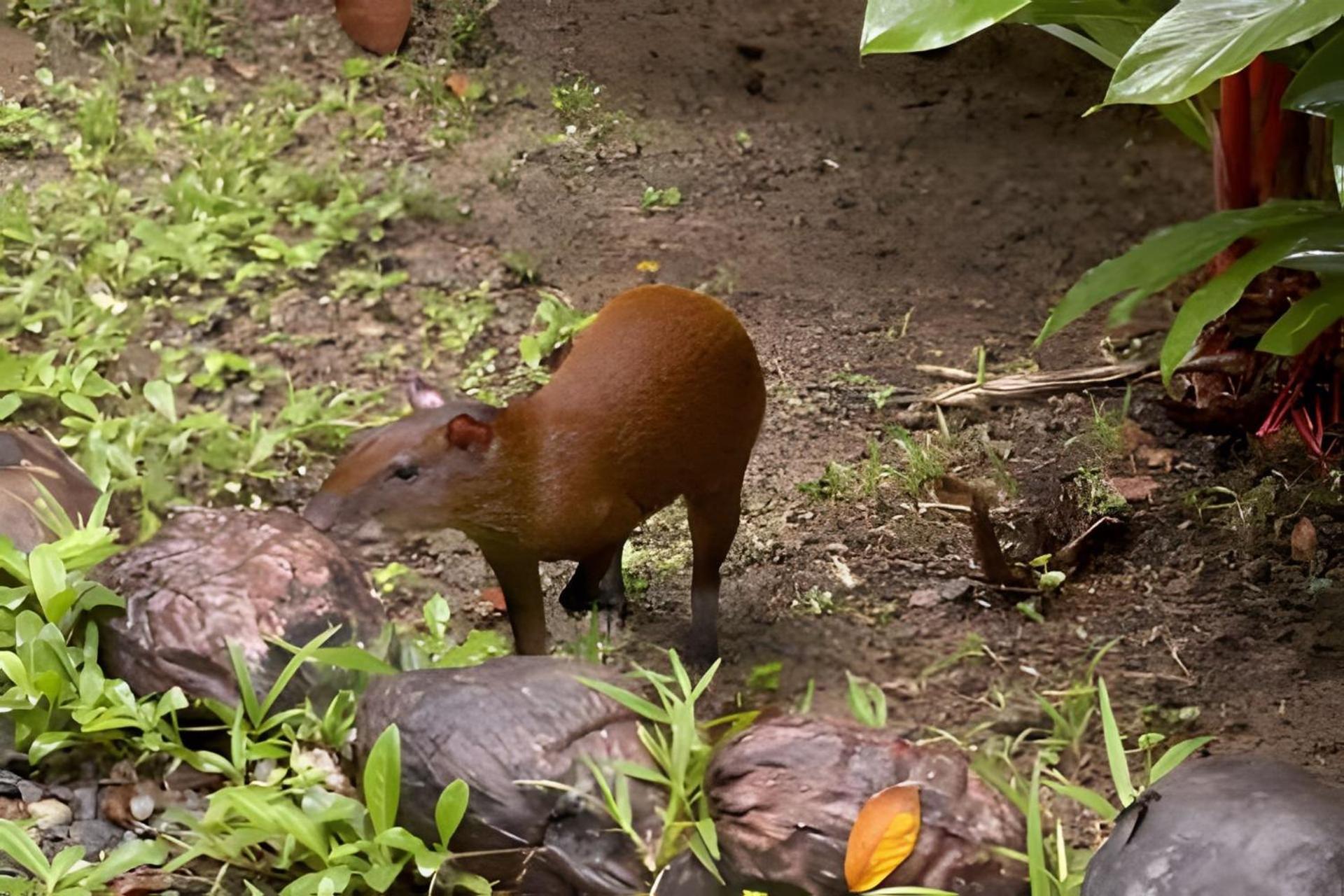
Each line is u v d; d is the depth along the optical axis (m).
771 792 5.38
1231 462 8.47
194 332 9.33
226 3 12.89
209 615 6.16
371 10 12.35
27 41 12.26
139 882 5.55
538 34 13.13
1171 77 5.25
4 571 6.62
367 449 6.09
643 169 11.52
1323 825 4.74
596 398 6.16
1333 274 6.13
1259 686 6.77
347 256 10.23
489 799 5.44
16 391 8.41
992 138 12.22
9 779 5.94
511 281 10.10
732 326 6.39
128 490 7.87
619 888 5.37
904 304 10.02
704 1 14.13
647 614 7.35
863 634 7.15
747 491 8.22
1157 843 4.86
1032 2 7.57
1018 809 5.65
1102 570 7.68
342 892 5.43
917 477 8.18
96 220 10.05
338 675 6.14
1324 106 5.75
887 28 5.50
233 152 11.06
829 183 11.46
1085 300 5.63
